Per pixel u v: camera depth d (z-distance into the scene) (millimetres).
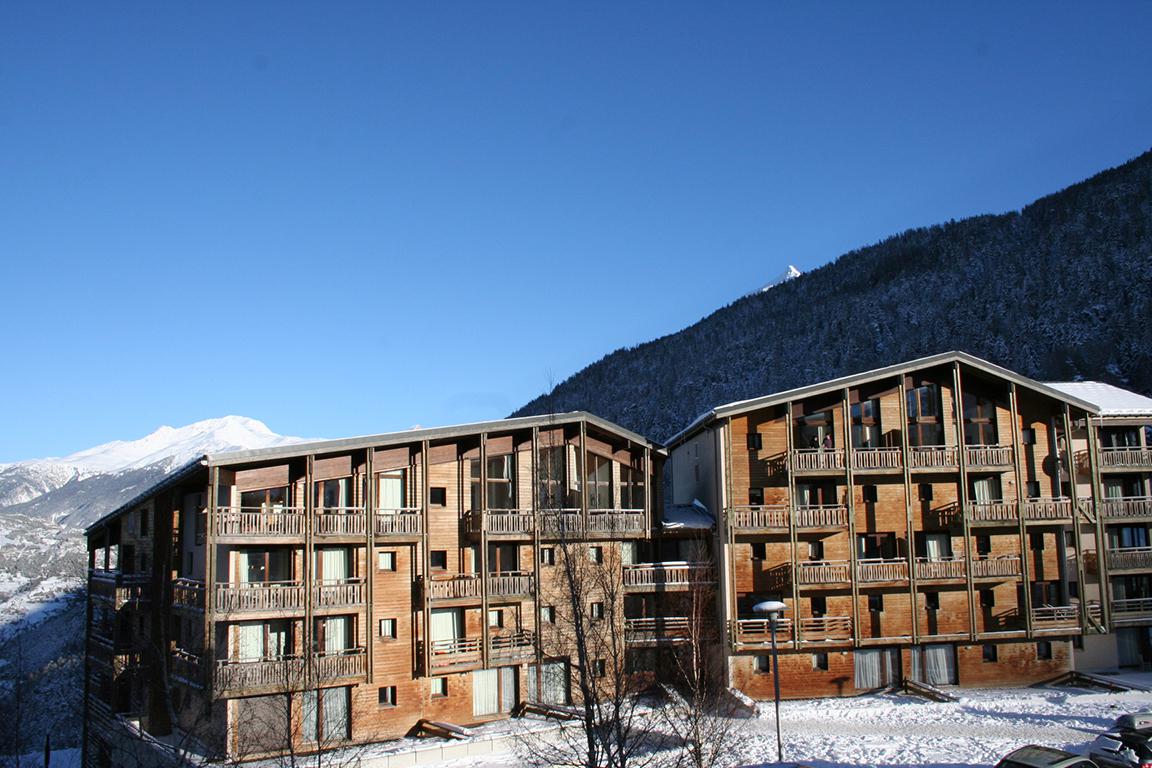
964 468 55312
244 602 43375
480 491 50781
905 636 54125
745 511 54281
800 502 55969
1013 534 56844
